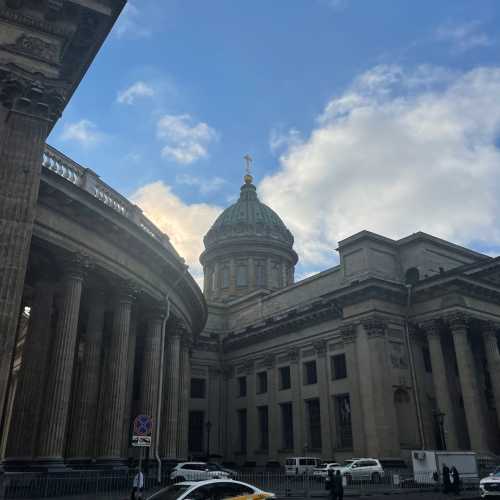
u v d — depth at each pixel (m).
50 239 24.84
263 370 60.66
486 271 49.00
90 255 27.12
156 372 33.56
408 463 43.53
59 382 24.22
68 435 32.59
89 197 26.34
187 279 37.72
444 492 32.59
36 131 17.31
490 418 48.97
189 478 31.98
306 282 60.19
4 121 17.02
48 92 17.55
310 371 54.72
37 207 24.53
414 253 52.03
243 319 68.94
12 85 17.02
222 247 84.12
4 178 16.38
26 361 26.31
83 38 19.31
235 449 62.28
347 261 52.78
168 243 36.28
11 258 15.71
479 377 49.72
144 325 37.72
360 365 47.12
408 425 45.53
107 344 34.47
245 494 15.32
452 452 36.22
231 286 80.94
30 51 17.72
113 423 27.88
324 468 39.59
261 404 60.16
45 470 22.69
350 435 48.16
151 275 33.28
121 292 29.81
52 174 24.55
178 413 41.31
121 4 18.89
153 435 32.53
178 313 38.59
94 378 29.03
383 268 51.50
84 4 18.45
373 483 38.28
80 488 22.81
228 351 67.00
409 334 48.28
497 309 49.03
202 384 65.12
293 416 54.66
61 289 26.95
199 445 62.56
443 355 46.66
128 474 26.81
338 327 51.31
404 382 46.47
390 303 48.44
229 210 90.50
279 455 55.59
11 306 15.28
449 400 44.66
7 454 24.98
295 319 55.97
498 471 30.05
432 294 47.59
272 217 89.12
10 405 39.84
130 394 32.88
